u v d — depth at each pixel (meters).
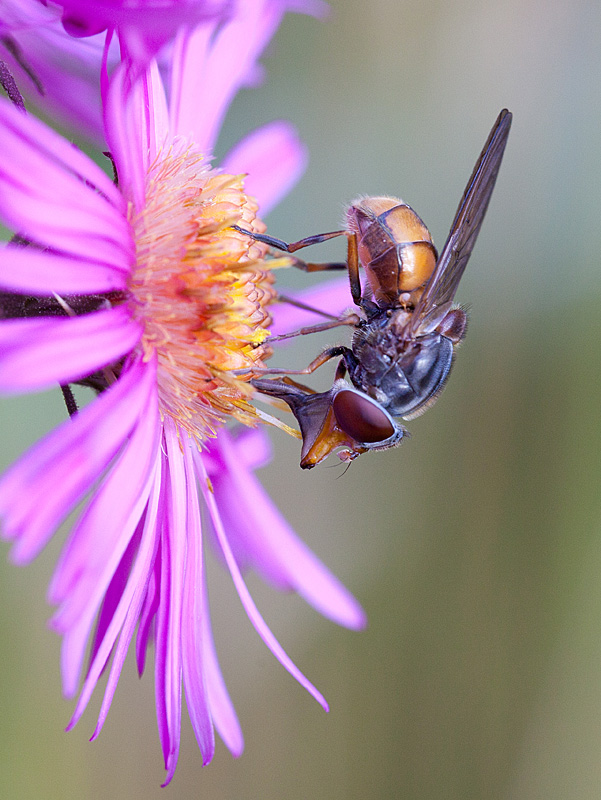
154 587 0.10
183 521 0.10
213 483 0.11
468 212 0.10
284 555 0.11
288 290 0.11
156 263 0.10
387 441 0.10
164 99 0.10
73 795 0.12
